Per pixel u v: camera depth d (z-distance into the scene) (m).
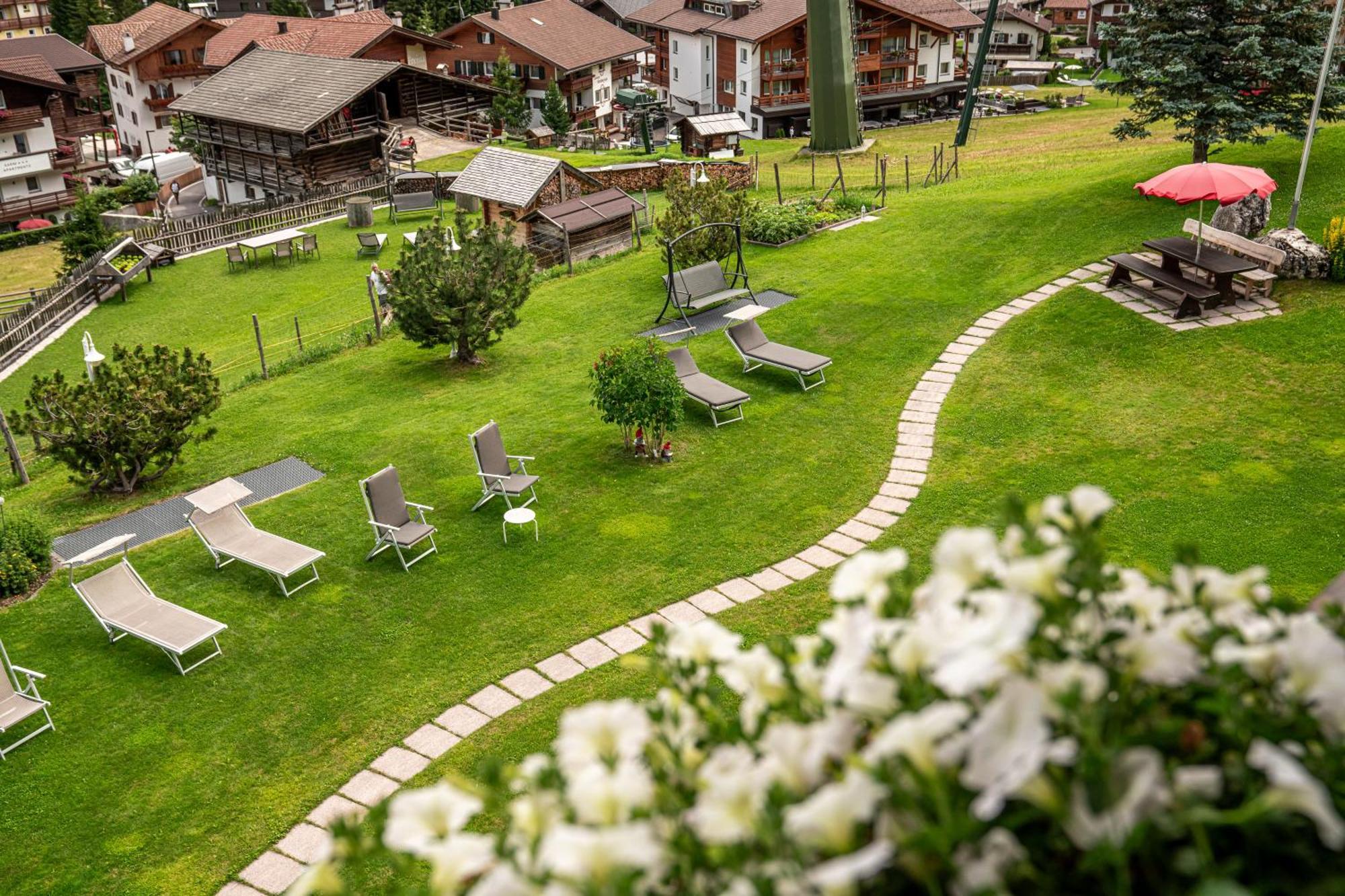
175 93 72.25
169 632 11.60
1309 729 1.73
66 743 10.58
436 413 18.09
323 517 14.69
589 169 38.22
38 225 53.50
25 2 93.88
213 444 17.72
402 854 2.19
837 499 14.36
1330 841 1.43
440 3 81.50
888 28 65.25
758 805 1.74
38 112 56.22
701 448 16.05
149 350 28.14
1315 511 12.87
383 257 35.28
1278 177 23.16
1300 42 22.28
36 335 29.69
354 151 47.47
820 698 2.06
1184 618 1.93
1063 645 1.79
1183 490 13.66
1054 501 2.00
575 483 15.21
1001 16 88.88
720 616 11.97
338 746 10.40
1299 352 16.48
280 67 50.12
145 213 53.03
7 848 9.34
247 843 9.29
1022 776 1.45
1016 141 46.53
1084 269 20.94
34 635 12.39
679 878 1.89
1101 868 1.63
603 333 21.61
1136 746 1.75
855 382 17.88
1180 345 17.28
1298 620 1.81
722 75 67.62
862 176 38.16
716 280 21.81
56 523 15.30
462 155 49.56
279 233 36.19
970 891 1.54
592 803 1.82
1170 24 22.81
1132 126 24.23
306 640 12.01
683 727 2.22
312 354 22.25
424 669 11.45
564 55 65.62
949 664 1.63
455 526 14.27
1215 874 1.55
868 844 1.73
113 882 8.95
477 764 10.00
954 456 15.25
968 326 19.47
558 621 12.11
